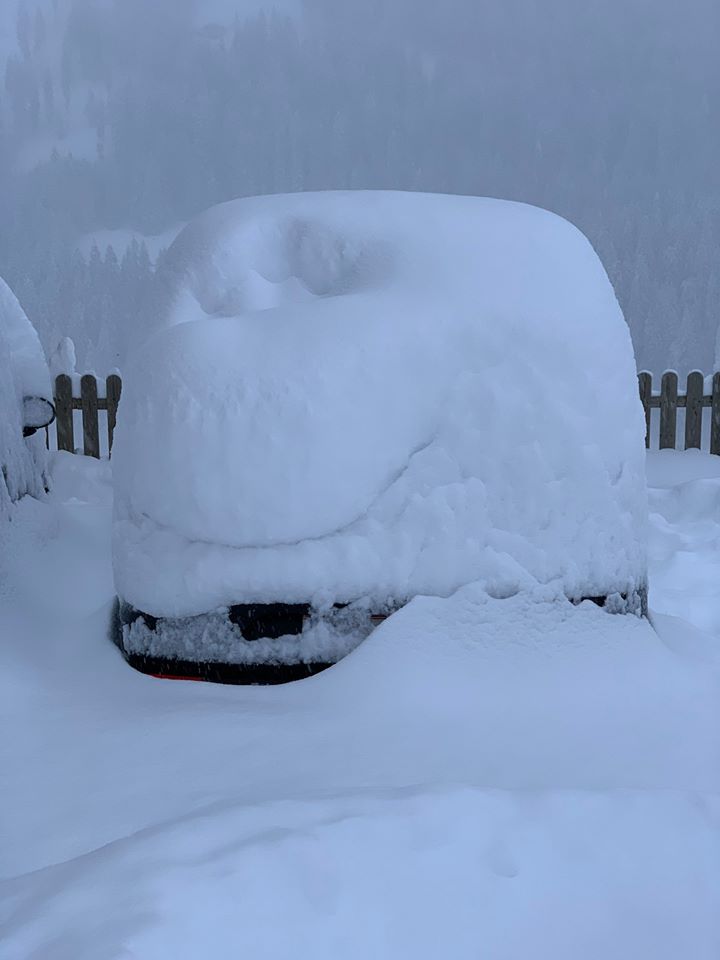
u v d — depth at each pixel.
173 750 2.56
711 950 1.77
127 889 1.67
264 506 2.89
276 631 2.94
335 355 2.94
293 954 1.58
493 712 2.76
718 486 7.39
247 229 3.33
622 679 2.96
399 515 2.94
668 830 2.06
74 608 4.18
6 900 1.73
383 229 3.25
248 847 1.80
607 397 3.14
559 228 3.36
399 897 1.76
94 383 10.91
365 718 2.71
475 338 3.03
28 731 2.72
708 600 5.06
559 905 1.82
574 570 3.05
